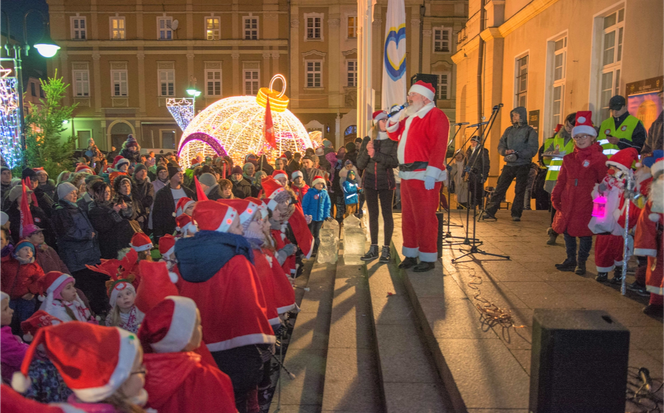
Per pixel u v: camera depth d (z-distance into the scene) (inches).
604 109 368.2
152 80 1405.0
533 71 478.9
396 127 213.3
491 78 570.9
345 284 242.7
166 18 1387.8
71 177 311.9
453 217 361.4
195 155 727.7
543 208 430.0
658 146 203.2
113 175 324.2
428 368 132.2
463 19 1350.9
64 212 227.5
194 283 110.4
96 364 64.6
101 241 245.4
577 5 395.9
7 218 188.1
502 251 232.5
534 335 82.0
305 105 1391.5
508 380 108.3
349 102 1384.1
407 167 193.8
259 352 113.3
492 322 140.6
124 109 1407.5
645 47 307.6
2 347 111.0
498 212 389.4
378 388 143.3
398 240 271.1
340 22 1366.9
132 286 151.6
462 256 218.5
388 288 199.5
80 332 65.3
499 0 558.3
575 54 401.1
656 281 141.1
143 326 84.4
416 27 1344.7
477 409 97.2
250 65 1396.4
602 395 76.7
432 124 185.0
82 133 1417.3
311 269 309.9
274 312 136.1
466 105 677.9
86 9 1381.6
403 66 309.0
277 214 174.1
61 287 157.6
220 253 109.8
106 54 1396.4
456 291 169.5
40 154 533.3
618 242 172.6
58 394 114.1
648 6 304.8
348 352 167.3
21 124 492.7
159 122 1411.2
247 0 1376.7
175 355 82.9
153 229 313.9
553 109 450.3
